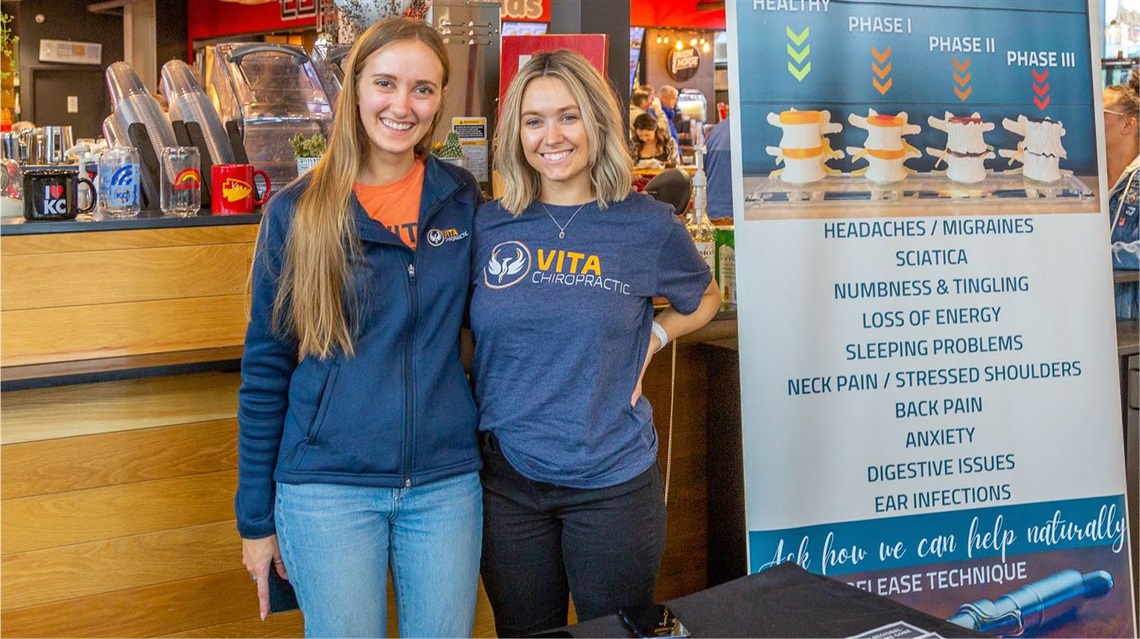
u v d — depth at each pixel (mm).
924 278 2709
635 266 2096
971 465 2758
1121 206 3564
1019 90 2775
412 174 2082
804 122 2605
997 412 2773
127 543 2486
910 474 2713
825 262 2629
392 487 1985
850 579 2680
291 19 9680
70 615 2436
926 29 2693
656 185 3203
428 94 1983
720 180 3988
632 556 2100
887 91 2668
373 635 2027
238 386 2598
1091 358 2846
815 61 2613
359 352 1979
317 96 3188
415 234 2035
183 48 11133
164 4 10945
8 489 2344
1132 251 3535
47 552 2398
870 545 2689
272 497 2057
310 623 2008
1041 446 2812
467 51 2941
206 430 2561
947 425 2736
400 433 1977
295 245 1927
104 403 2434
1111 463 2867
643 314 2148
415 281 2004
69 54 10906
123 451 2463
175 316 2531
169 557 2541
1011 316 2781
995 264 2766
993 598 2783
